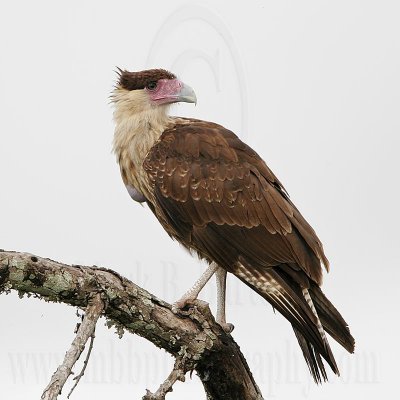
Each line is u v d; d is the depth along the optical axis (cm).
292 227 1089
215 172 1122
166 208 1148
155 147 1171
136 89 1218
